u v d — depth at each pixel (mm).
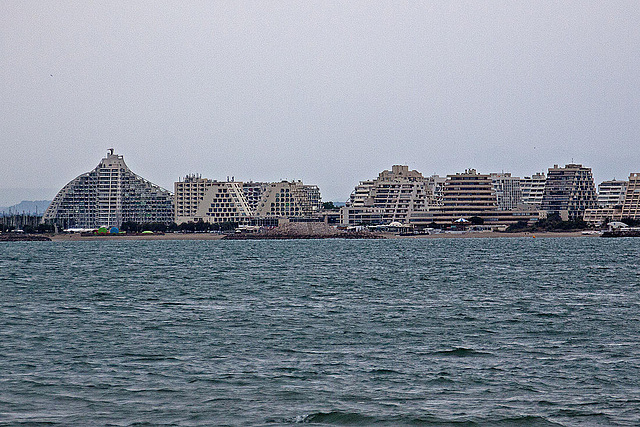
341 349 85562
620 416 59406
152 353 83250
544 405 62344
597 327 100312
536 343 88688
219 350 85000
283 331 98500
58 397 64938
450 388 67688
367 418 59469
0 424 57906
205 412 60844
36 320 109500
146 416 59844
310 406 62375
